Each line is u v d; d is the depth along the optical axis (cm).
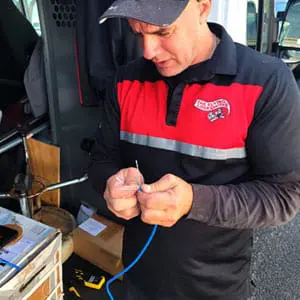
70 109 199
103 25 154
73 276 192
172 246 99
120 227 204
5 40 220
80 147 204
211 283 102
